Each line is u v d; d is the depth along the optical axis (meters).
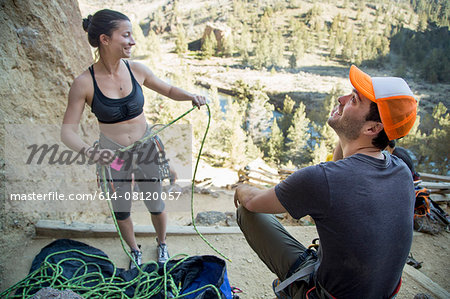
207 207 6.33
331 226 1.08
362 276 1.07
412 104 1.09
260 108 58.28
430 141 42.38
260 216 1.57
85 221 2.86
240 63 102.94
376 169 1.11
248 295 2.11
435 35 111.06
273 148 51.59
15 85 2.51
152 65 83.62
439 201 4.04
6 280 2.04
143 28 136.50
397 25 119.19
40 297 1.35
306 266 1.33
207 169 23.06
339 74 92.25
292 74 93.69
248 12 140.75
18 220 2.36
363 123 1.15
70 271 1.97
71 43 3.41
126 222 2.16
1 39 2.46
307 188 1.10
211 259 1.92
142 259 2.33
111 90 1.75
